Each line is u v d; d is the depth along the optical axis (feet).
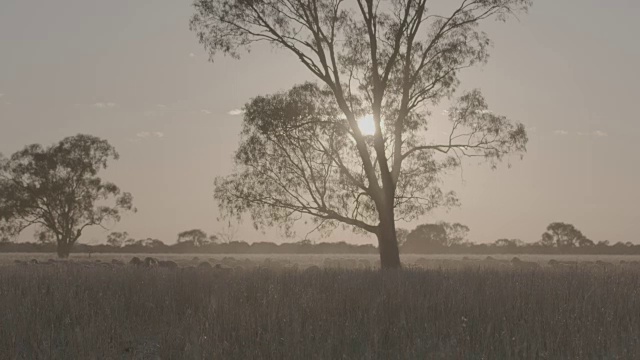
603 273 66.39
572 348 31.60
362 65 114.21
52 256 273.54
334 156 112.37
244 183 114.11
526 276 57.72
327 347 30.14
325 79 110.01
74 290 46.93
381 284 51.13
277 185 113.19
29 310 39.29
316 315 38.06
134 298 45.47
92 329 33.83
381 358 30.68
